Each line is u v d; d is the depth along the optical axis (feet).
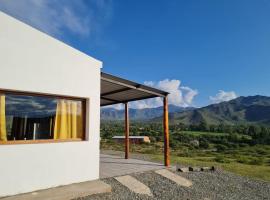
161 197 18.78
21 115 17.72
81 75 20.84
